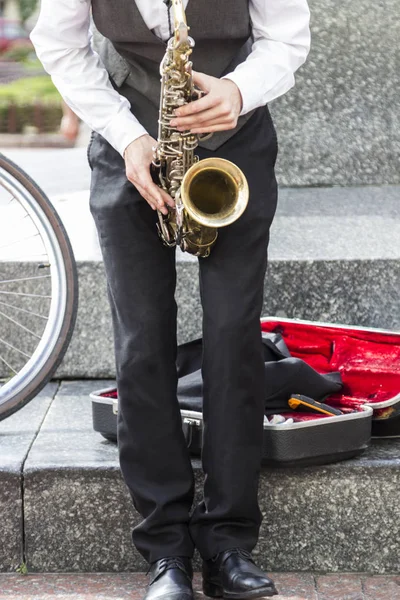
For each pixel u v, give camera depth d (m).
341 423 4.96
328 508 5.04
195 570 5.02
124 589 4.89
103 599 4.77
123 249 4.41
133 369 4.44
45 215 5.61
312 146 8.47
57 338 5.59
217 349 4.37
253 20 4.40
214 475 4.49
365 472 5.00
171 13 4.19
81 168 11.38
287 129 8.44
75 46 4.38
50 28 4.31
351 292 6.31
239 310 4.34
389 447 5.30
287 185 8.53
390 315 6.32
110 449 5.27
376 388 5.63
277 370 5.19
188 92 4.18
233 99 4.16
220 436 4.44
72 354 6.42
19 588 4.91
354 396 5.59
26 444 5.35
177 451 4.55
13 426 5.67
